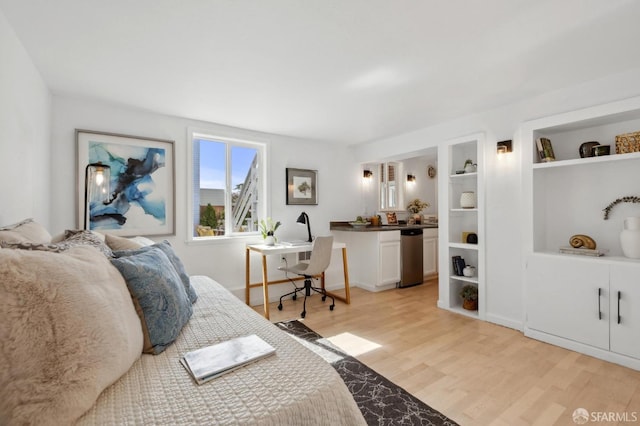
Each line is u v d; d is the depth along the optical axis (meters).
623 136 2.30
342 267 4.59
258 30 1.69
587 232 2.64
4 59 1.54
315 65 2.10
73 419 0.71
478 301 3.19
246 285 3.56
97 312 0.86
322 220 4.40
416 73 2.23
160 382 0.93
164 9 1.51
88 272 0.94
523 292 2.79
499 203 2.97
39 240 1.29
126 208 2.88
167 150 3.11
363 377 2.02
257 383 0.93
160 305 1.19
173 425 0.74
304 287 3.95
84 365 0.76
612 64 2.10
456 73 2.23
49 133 2.50
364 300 3.91
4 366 0.69
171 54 1.94
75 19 1.58
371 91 2.55
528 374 2.05
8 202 1.60
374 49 1.89
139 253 1.41
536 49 1.90
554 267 2.52
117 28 1.67
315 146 4.34
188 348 1.18
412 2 1.46
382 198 5.15
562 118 2.49
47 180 2.44
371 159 4.48
